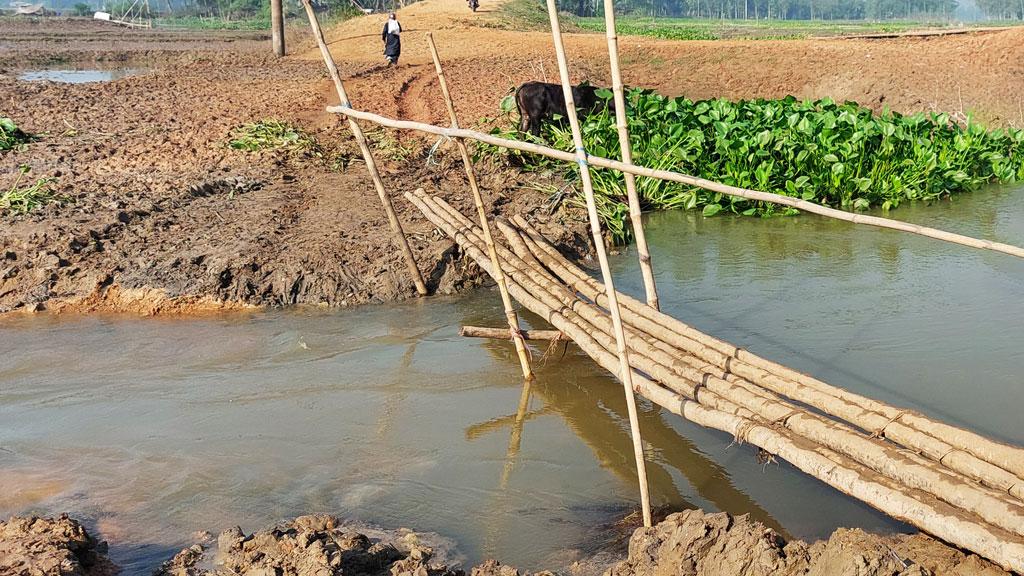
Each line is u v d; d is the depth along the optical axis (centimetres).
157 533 524
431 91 2066
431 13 4022
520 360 771
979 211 1236
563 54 525
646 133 1332
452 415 678
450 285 934
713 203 1239
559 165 1330
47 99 2112
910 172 1300
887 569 409
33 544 469
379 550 477
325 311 880
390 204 886
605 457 615
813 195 1221
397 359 774
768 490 567
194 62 3266
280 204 1141
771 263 1001
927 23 7044
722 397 585
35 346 797
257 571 452
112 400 698
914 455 484
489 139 601
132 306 883
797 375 597
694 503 554
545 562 492
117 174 1289
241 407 687
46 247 960
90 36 5431
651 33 3769
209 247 966
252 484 579
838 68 2139
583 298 827
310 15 799
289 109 1867
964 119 1859
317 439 639
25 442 636
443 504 555
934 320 825
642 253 717
